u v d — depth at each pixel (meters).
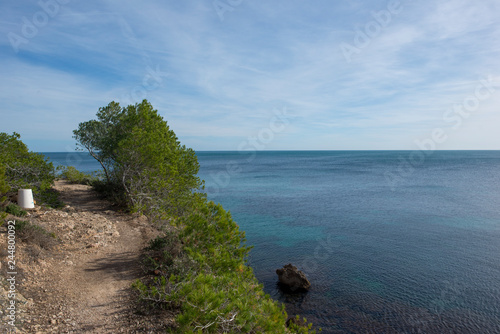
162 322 7.39
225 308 6.93
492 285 20.08
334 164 172.12
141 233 15.84
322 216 40.69
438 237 31.14
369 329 15.09
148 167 20.56
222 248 10.07
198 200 13.05
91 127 26.47
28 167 19.08
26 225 11.63
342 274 21.83
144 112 21.86
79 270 10.34
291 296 18.53
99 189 27.14
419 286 19.95
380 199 54.78
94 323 7.15
